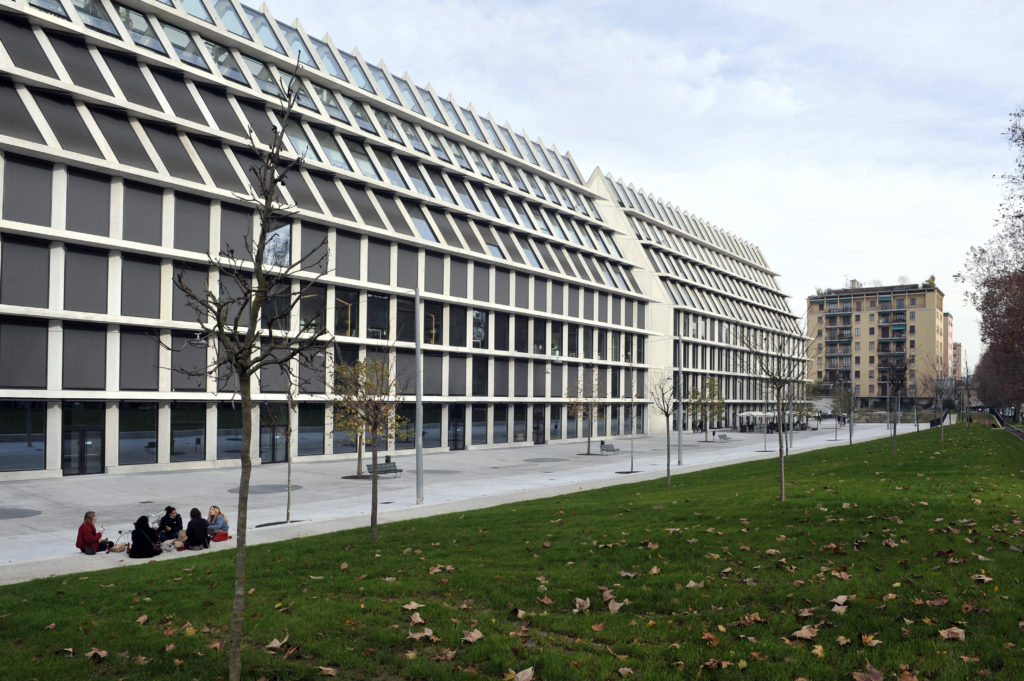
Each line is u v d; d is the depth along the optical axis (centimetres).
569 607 922
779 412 1711
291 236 3800
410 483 3042
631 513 1622
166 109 3428
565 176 6906
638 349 7275
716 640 760
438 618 891
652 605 901
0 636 870
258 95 3919
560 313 6066
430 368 4772
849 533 1205
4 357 2948
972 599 827
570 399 5678
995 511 1308
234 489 2819
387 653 782
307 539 1545
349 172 4259
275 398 3772
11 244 2964
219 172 3575
